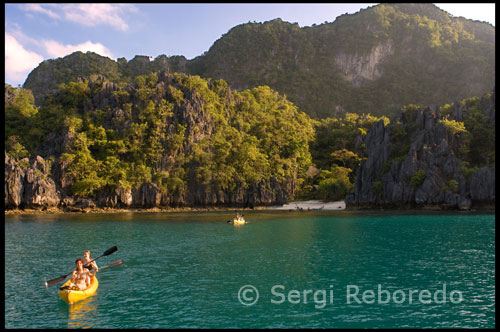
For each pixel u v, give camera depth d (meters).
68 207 117.38
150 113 150.00
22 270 33.50
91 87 164.25
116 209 125.12
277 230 64.25
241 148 153.62
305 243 48.62
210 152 151.25
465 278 29.61
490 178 107.12
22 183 111.12
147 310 22.36
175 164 144.75
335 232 60.72
